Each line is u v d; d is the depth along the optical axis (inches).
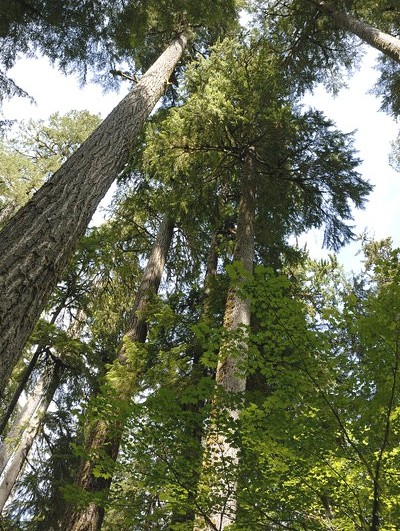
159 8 373.7
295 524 110.4
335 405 105.6
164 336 332.5
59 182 170.7
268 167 347.6
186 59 480.4
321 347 106.6
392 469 103.8
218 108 299.9
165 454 110.0
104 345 448.8
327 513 112.9
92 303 448.1
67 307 427.2
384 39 339.6
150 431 109.0
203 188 355.6
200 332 115.9
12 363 113.3
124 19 327.9
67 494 118.0
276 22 446.0
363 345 107.3
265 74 313.7
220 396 112.2
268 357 112.4
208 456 113.2
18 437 386.9
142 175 463.5
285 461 109.6
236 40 344.5
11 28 307.7
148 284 372.8
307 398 107.3
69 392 434.0
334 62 451.8
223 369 214.4
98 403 113.0
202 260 459.5
